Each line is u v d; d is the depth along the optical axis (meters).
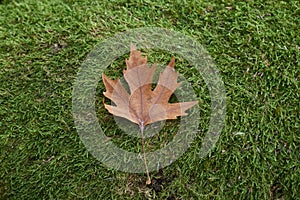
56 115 1.06
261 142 1.05
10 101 1.08
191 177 1.04
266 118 1.06
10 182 1.04
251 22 1.13
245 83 1.08
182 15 1.15
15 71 1.10
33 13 1.17
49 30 1.14
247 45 1.11
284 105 1.07
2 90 1.08
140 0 1.17
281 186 1.05
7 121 1.06
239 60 1.10
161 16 1.15
